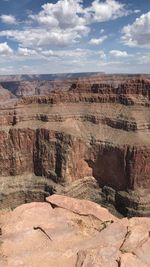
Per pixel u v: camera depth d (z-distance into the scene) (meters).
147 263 24.70
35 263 26.16
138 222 31.39
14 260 26.39
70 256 26.86
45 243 28.73
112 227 30.45
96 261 25.27
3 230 30.75
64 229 30.84
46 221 32.28
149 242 27.00
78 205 37.31
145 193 98.19
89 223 33.34
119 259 25.09
